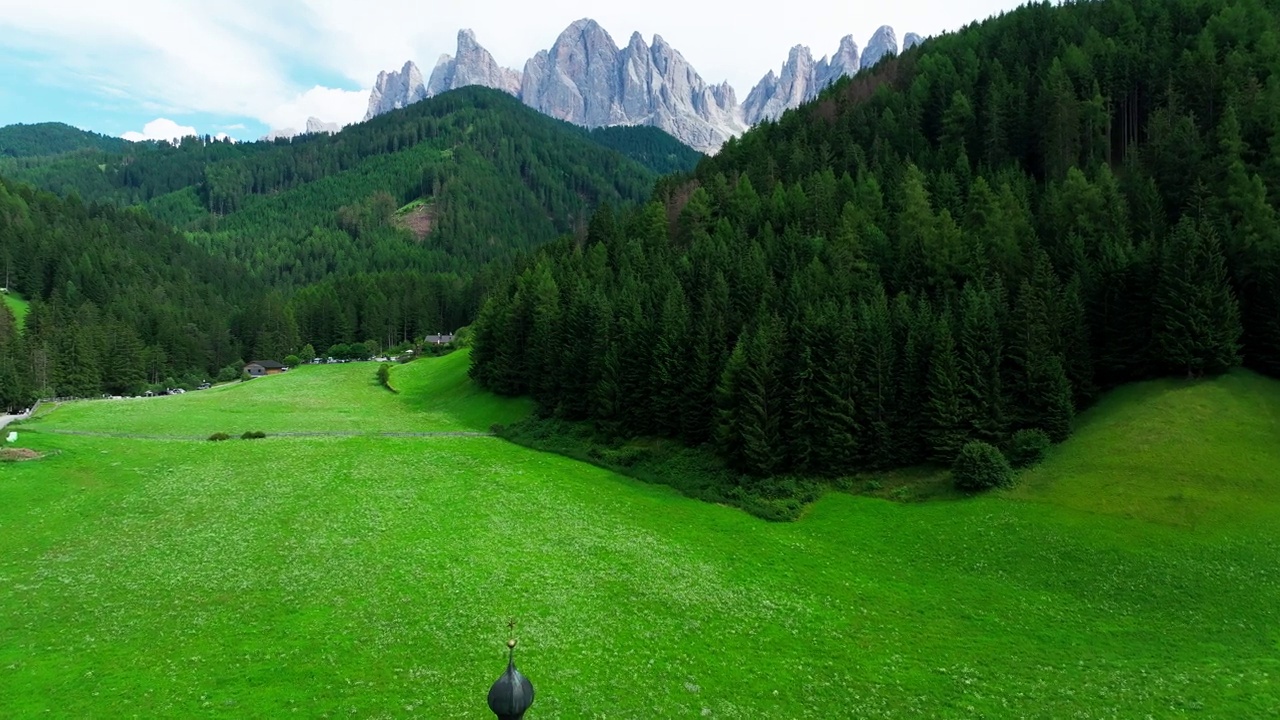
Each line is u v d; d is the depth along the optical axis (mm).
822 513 65625
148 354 179625
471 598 44188
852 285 88688
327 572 48000
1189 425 62250
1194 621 42531
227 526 57562
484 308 128750
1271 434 59594
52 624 39812
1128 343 71750
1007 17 167000
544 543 56000
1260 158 87875
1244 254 72000
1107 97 114000
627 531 60750
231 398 132750
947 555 54719
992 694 35906
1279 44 106688
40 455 71750
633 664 37469
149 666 35312
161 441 84875
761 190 135500
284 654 36656
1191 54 110750
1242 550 48500
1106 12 146375
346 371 169000
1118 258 73000
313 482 71062
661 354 84875
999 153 121750
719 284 94188
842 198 117250
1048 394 66750
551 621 41781
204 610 41906
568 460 85562
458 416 113875
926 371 70812
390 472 75875
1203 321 66812
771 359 74625
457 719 31141
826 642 41875
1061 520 56000
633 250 122125
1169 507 54344
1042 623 44156
